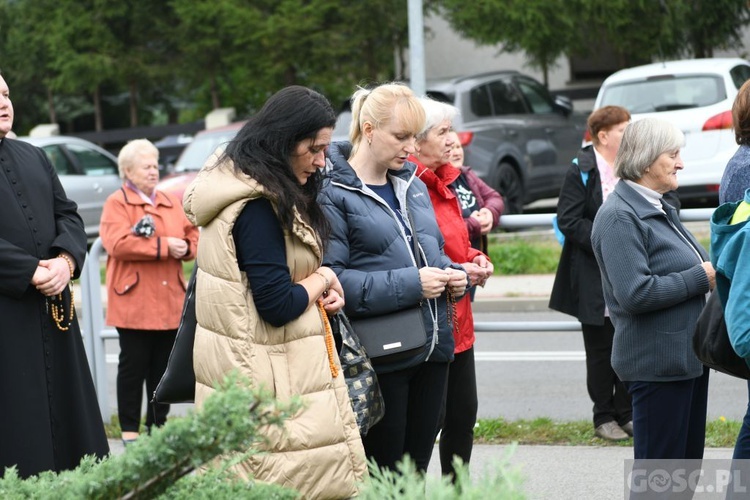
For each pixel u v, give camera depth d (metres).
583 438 8.96
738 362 5.48
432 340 6.13
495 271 18.17
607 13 23.80
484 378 12.52
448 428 7.24
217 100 37.28
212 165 5.27
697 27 24.09
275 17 29.66
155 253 9.13
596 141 8.67
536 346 14.27
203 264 5.22
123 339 9.36
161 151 35.56
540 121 22.55
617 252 6.04
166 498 3.63
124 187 9.47
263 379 5.10
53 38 35.97
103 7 35.28
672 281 5.95
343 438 5.22
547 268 17.98
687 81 19.06
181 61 36.16
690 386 6.12
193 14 31.48
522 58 33.09
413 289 5.88
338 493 5.17
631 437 8.82
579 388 11.77
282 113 5.20
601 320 8.52
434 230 6.31
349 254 5.98
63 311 6.45
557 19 24.28
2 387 6.14
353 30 29.53
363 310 5.86
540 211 24.91
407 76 32.59
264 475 5.01
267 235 5.14
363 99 6.28
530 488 7.67
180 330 5.47
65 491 3.57
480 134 20.75
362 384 5.60
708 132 18.25
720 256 5.30
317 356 5.25
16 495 3.81
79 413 6.47
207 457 3.35
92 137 39.78
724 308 5.42
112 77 36.66
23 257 6.18
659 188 6.20
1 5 38.47
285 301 5.13
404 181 6.27
